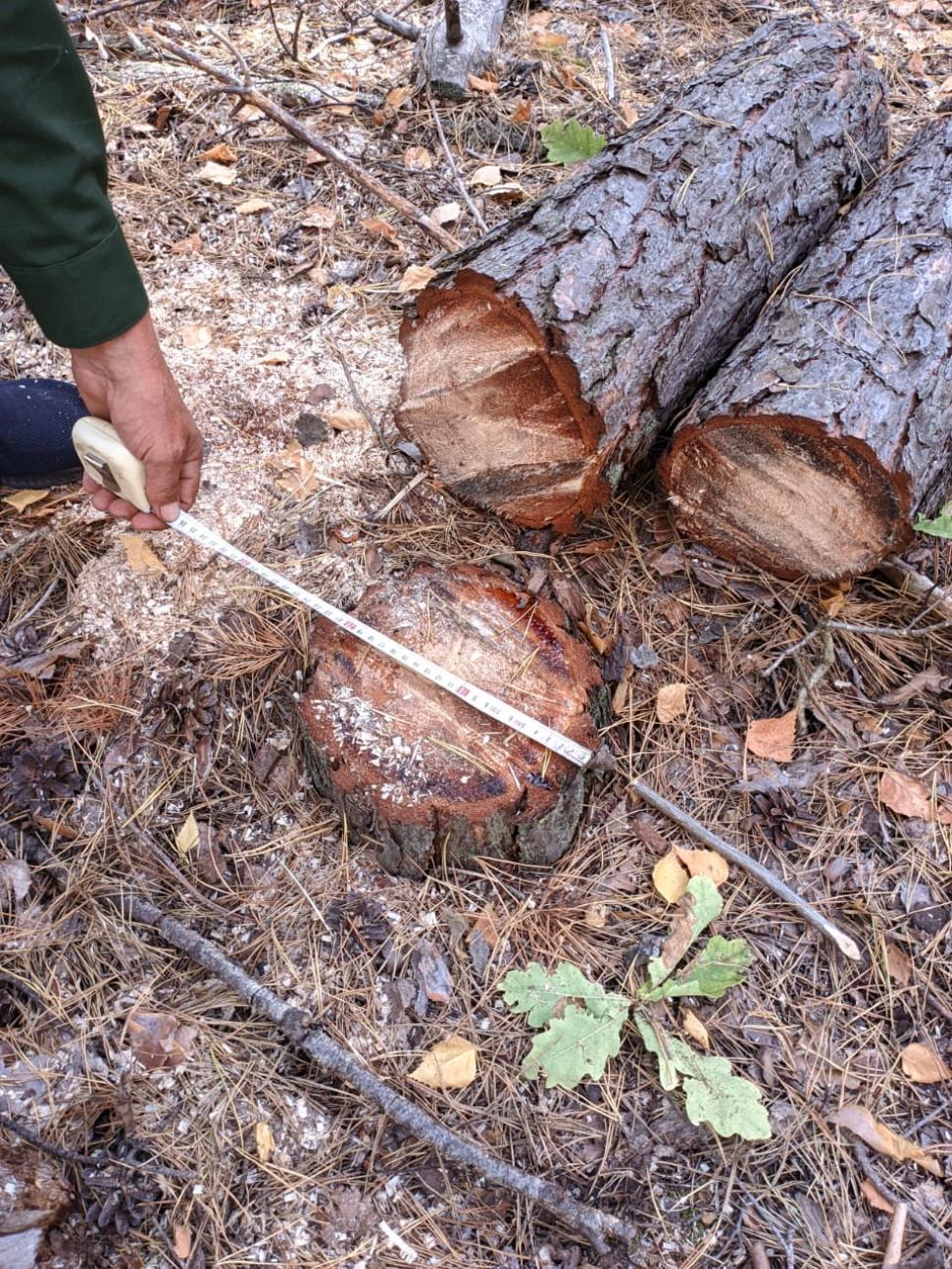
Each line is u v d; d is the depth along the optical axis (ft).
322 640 6.39
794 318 6.95
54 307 4.58
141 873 6.27
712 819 6.64
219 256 9.71
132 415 5.09
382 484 8.02
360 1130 5.50
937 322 6.73
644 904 6.28
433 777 5.83
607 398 6.59
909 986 5.98
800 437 6.45
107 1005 5.82
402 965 6.01
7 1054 5.59
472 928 6.13
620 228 6.84
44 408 7.13
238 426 8.34
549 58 12.14
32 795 6.49
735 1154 5.44
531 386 6.74
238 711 6.89
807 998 5.97
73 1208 5.11
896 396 6.41
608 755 6.55
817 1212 5.28
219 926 6.12
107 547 7.56
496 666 6.22
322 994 5.89
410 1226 5.20
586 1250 5.16
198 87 11.51
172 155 10.76
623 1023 5.73
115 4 12.16
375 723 5.99
